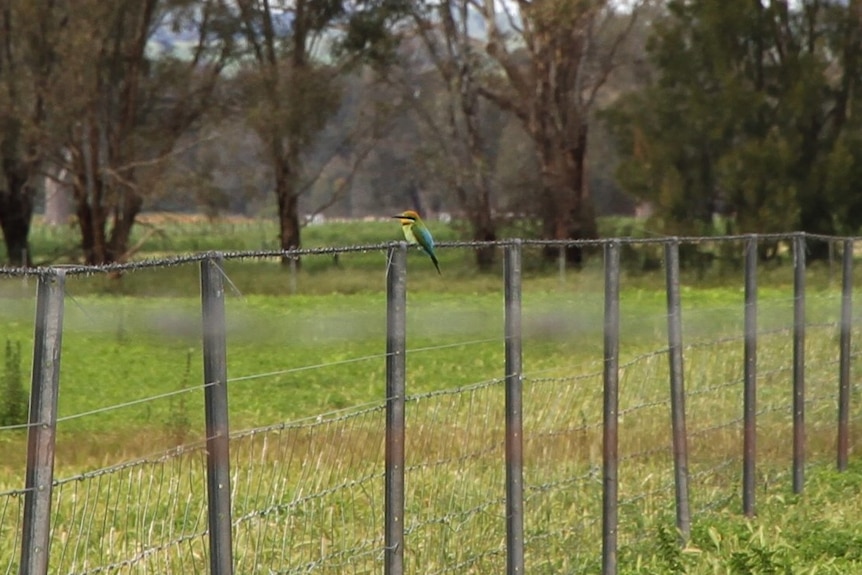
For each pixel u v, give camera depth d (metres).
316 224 198.62
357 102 171.38
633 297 74.44
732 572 24.67
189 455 19.86
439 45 154.25
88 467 32.34
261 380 48.31
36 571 13.39
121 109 132.50
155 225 135.88
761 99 120.31
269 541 18.34
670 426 27.97
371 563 19.27
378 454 19.59
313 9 141.25
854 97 124.69
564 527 24.08
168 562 16.17
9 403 40.31
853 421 36.72
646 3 138.00
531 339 27.33
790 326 34.09
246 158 156.88
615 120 132.62
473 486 21.62
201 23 139.50
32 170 129.38
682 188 122.62
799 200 120.75
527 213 139.12
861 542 27.11
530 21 136.75
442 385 45.38
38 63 125.44
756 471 31.89
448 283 83.62
